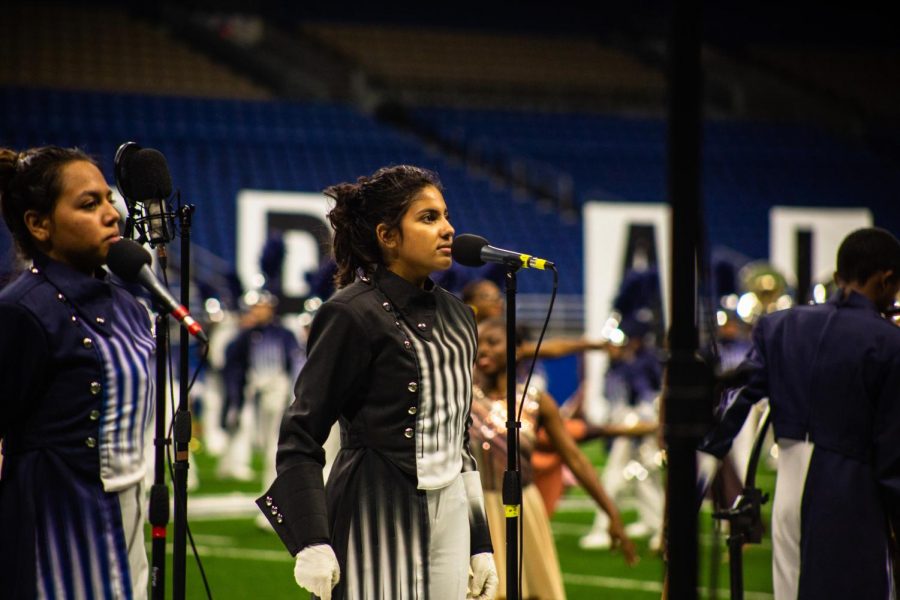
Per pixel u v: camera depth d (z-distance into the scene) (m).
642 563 10.50
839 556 5.04
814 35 38.22
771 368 5.34
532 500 6.27
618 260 18.84
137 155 4.41
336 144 30.38
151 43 32.94
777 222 19.45
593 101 35.62
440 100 34.84
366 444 4.11
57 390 3.85
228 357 15.53
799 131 34.88
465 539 4.19
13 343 3.78
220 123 30.06
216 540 11.04
